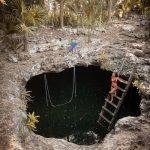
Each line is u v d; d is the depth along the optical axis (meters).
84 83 11.23
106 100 9.37
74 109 10.36
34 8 10.66
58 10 11.61
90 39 11.09
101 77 11.34
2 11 10.29
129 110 9.84
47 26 11.28
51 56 10.55
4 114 7.82
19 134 7.41
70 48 10.66
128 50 10.62
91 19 11.52
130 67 10.15
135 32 11.46
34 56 10.45
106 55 10.59
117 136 7.68
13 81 9.27
